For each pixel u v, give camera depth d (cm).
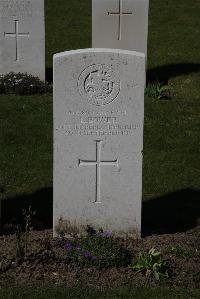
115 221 919
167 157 1198
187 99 1485
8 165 1151
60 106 874
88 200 909
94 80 870
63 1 2272
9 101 1400
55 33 2009
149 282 807
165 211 1018
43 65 1574
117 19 1502
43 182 1100
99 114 880
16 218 977
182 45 1916
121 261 837
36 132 1268
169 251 869
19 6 1538
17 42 1559
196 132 1291
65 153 891
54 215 911
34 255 844
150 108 1391
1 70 1574
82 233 919
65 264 837
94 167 899
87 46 1916
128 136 891
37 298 760
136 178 905
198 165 1173
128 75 870
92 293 772
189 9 2225
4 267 821
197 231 949
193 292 782
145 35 1512
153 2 2277
